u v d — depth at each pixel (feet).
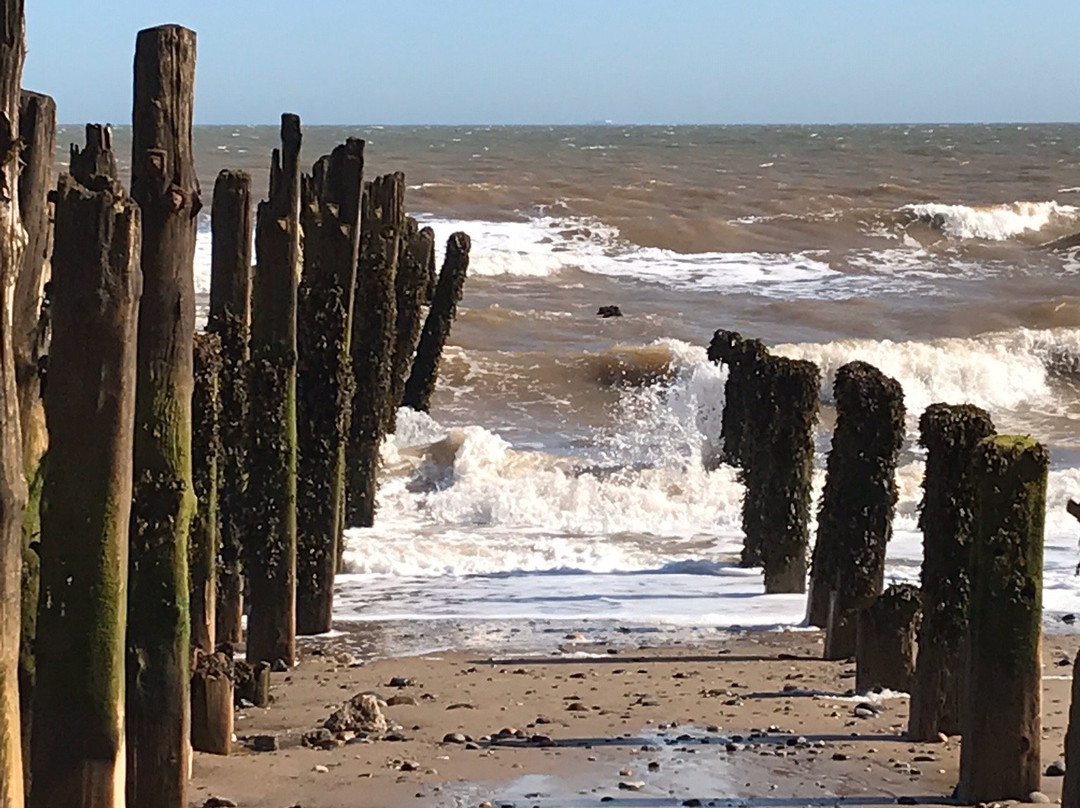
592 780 25.27
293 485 33.19
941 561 27.50
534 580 44.01
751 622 39.01
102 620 17.98
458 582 43.68
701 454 62.90
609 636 37.40
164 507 20.70
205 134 399.03
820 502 37.96
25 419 18.66
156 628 20.95
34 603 18.72
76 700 18.02
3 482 15.07
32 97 18.31
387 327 47.44
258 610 33.42
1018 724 23.66
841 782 25.23
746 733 28.30
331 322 35.73
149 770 21.03
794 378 41.83
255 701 30.35
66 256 17.25
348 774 25.36
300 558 36.88
